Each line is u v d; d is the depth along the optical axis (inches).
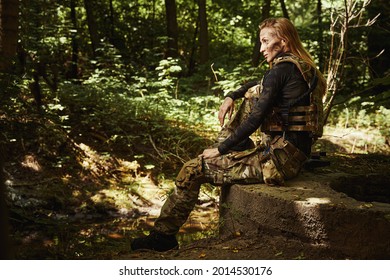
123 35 573.9
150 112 344.5
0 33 176.6
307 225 131.5
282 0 534.0
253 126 146.0
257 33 541.6
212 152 150.9
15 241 189.3
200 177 153.6
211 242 149.7
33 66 291.6
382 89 384.8
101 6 566.6
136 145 307.0
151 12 620.1
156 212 259.6
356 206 127.7
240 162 151.9
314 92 149.6
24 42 289.7
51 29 341.4
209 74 466.9
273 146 150.4
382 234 123.4
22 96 281.1
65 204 253.3
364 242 125.0
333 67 267.3
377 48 426.9
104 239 207.0
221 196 161.6
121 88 379.2
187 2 620.1
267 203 139.6
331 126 381.4
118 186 273.0
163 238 155.5
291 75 148.0
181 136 313.0
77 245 182.1
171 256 140.4
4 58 179.8
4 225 69.1
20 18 297.7
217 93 412.2
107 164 285.9
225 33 617.3
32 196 249.4
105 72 401.4
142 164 292.2
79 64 502.9
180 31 618.5
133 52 569.9
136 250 153.1
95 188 268.7
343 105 398.0
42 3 347.3
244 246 140.2
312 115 148.5
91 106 337.1
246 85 167.9
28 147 274.5
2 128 245.9
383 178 177.2
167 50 530.6
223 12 602.5
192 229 223.8
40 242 193.8
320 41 473.1
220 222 158.6
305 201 132.9
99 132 309.3
